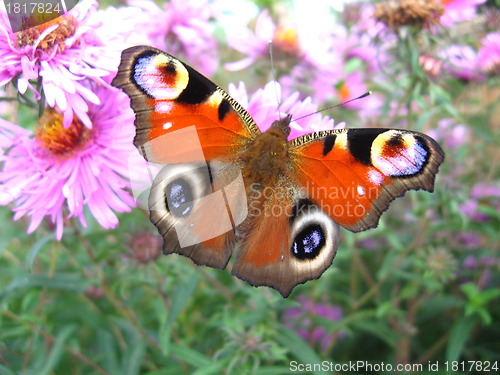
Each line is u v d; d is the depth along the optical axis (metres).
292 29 0.17
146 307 0.16
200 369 0.11
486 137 0.16
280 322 0.15
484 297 0.14
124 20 0.10
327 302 0.17
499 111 0.19
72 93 0.09
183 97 0.09
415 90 0.14
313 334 0.15
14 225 0.15
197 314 0.16
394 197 0.09
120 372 0.13
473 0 0.16
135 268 0.12
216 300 0.15
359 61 0.18
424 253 0.14
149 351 0.15
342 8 0.19
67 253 0.14
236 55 0.20
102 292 0.15
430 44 0.15
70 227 0.12
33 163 0.10
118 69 0.08
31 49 0.09
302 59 0.17
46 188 0.10
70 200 0.09
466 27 0.18
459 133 0.19
